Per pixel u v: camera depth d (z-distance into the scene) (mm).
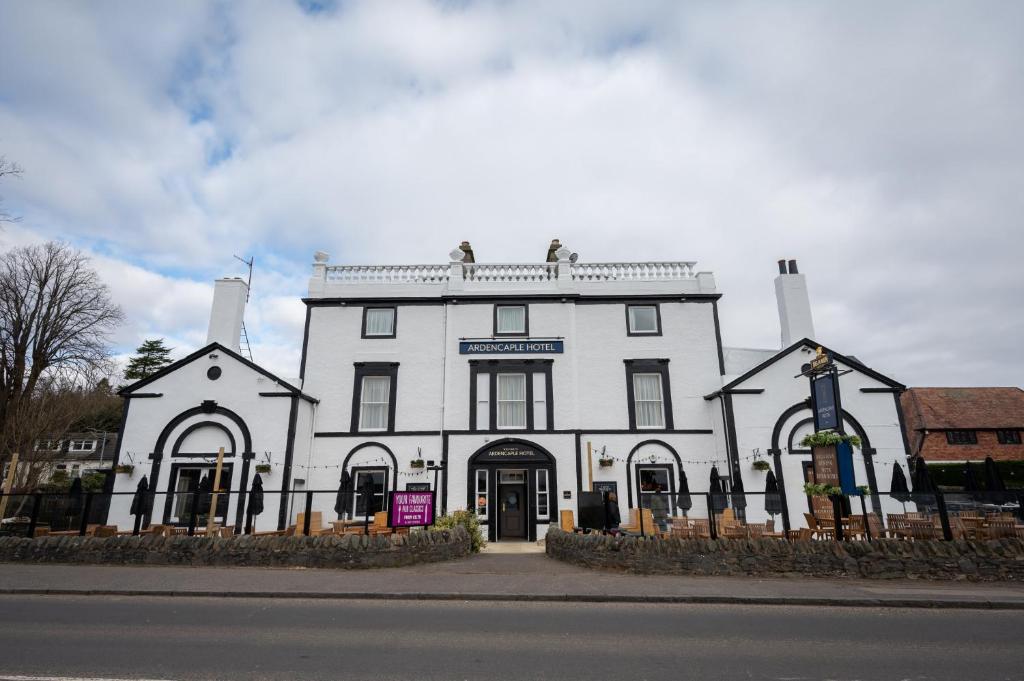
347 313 23375
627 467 21781
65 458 39375
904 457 20531
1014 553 12367
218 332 22469
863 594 10664
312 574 12586
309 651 7070
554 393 22391
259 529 19500
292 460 20469
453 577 12383
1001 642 7703
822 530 14070
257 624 8469
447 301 23359
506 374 22797
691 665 6598
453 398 22375
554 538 16078
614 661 6738
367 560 13531
